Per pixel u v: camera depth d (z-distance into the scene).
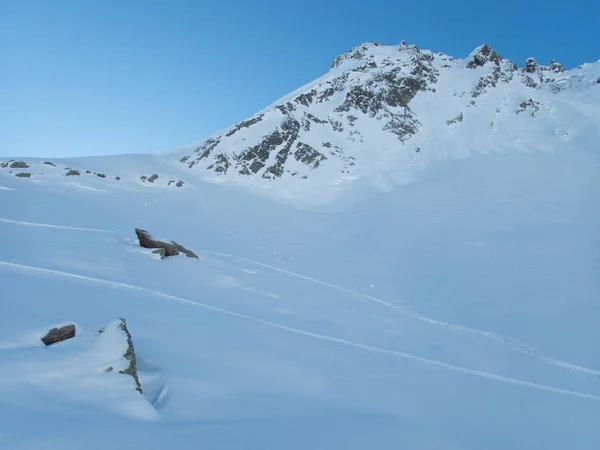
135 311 10.99
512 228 30.23
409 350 13.06
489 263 24.08
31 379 5.81
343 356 11.50
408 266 24.58
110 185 40.38
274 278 19.89
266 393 8.13
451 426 8.30
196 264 18.48
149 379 7.51
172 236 25.84
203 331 10.83
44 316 8.71
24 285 10.92
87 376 6.35
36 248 15.91
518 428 8.77
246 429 6.11
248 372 8.98
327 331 13.77
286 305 16.05
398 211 37.75
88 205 30.98
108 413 5.56
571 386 11.38
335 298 18.36
